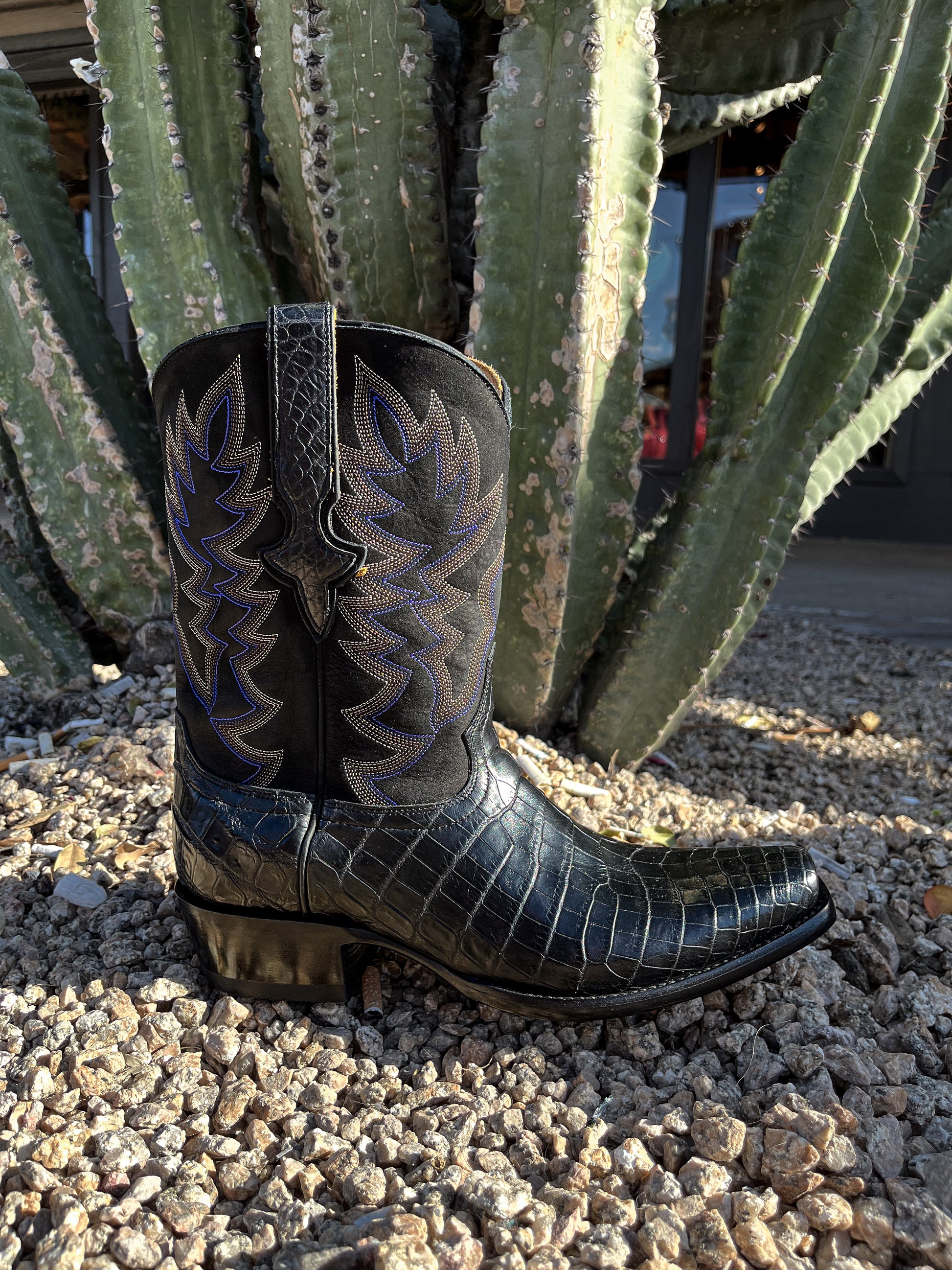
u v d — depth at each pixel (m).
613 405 0.70
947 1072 0.49
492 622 0.49
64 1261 0.37
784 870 0.51
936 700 1.30
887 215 0.65
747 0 0.78
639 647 0.77
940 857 0.69
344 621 0.44
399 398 0.43
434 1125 0.44
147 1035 0.48
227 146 0.73
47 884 0.61
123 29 0.70
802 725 1.17
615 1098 0.46
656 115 0.64
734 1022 0.51
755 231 0.69
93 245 1.80
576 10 0.60
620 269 0.67
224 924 0.49
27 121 0.81
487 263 0.66
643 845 0.56
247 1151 0.43
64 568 0.86
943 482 2.56
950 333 0.81
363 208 0.68
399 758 0.46
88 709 0.85
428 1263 0.37
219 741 0.48
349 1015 0.51
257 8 0.67
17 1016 0.50
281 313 0.41
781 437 0.72
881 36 0.62
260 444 0.43
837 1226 0.40
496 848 0.47
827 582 2.14
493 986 0.47
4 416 0.82
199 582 0.46
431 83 0.66
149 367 0.76
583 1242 0.39
